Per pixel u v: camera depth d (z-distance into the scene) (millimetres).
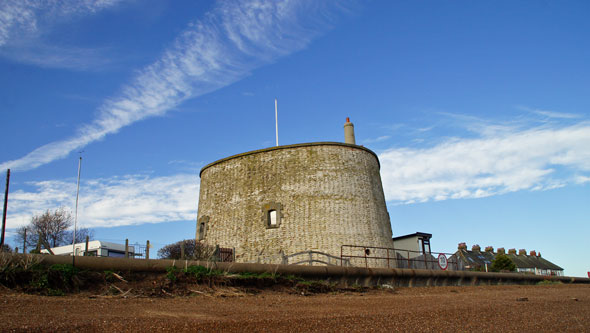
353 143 32094
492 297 16312
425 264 26625
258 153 28906
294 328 8531
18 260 11508
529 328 9578
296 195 27062
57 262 11953
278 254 25875
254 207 27703
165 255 27688
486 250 62906
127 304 10547
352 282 18062
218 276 13930
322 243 25844
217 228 28844
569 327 9867
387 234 29391
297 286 15328
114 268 12719
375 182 30000
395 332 8633
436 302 13742
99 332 7535
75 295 11211
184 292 12625
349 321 9375
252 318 9297
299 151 28172
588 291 21453
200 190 32375
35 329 7383
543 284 29109
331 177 27578
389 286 18891
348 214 27047
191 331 7906
